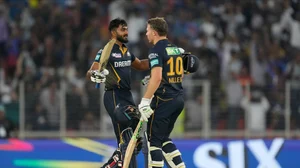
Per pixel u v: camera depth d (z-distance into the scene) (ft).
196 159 157.79
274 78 201.05
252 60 208.03
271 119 179.83
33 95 176.86
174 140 159.53
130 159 110.63
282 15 226.58
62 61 209.26
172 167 115.96
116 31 115.44
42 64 207.72
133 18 218.18
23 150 159.02
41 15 220.23
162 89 112.16
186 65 116.78
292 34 223.10
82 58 205.46
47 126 175.94
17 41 215.51
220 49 211.00
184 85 177.99
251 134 177.99
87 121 176.14
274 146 157.89
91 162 158.40
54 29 216.74
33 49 211.41
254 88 180.45
